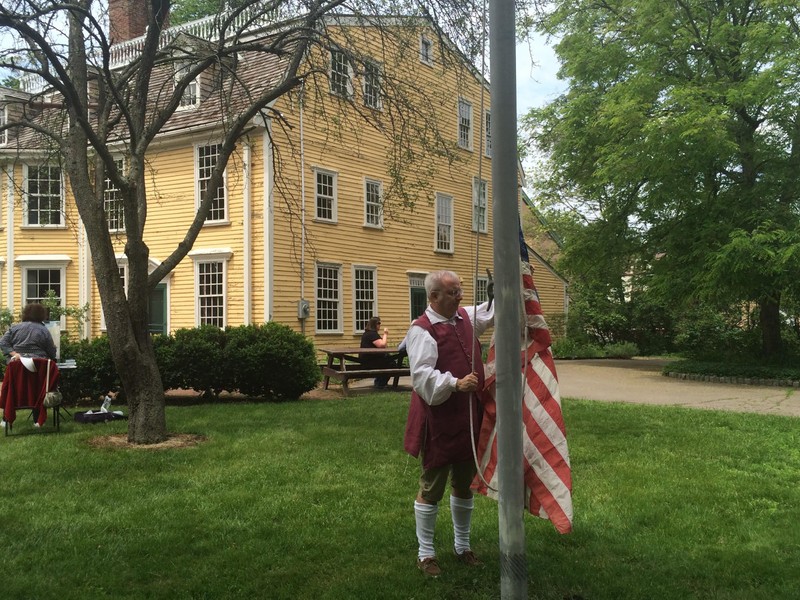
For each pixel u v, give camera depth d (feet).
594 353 86.48
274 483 18.04
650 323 93.04
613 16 57.62
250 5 27.99
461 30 27.12
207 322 54.24
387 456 21.42
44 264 60.70
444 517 15.06
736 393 42.22
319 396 39.70
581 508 15.78
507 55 8.42
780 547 13.35
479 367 11.69
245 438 24.49
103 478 18.67
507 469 8.61
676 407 32.89
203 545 13.35
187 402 37.27
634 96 50.85
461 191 74.79
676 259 55.01
